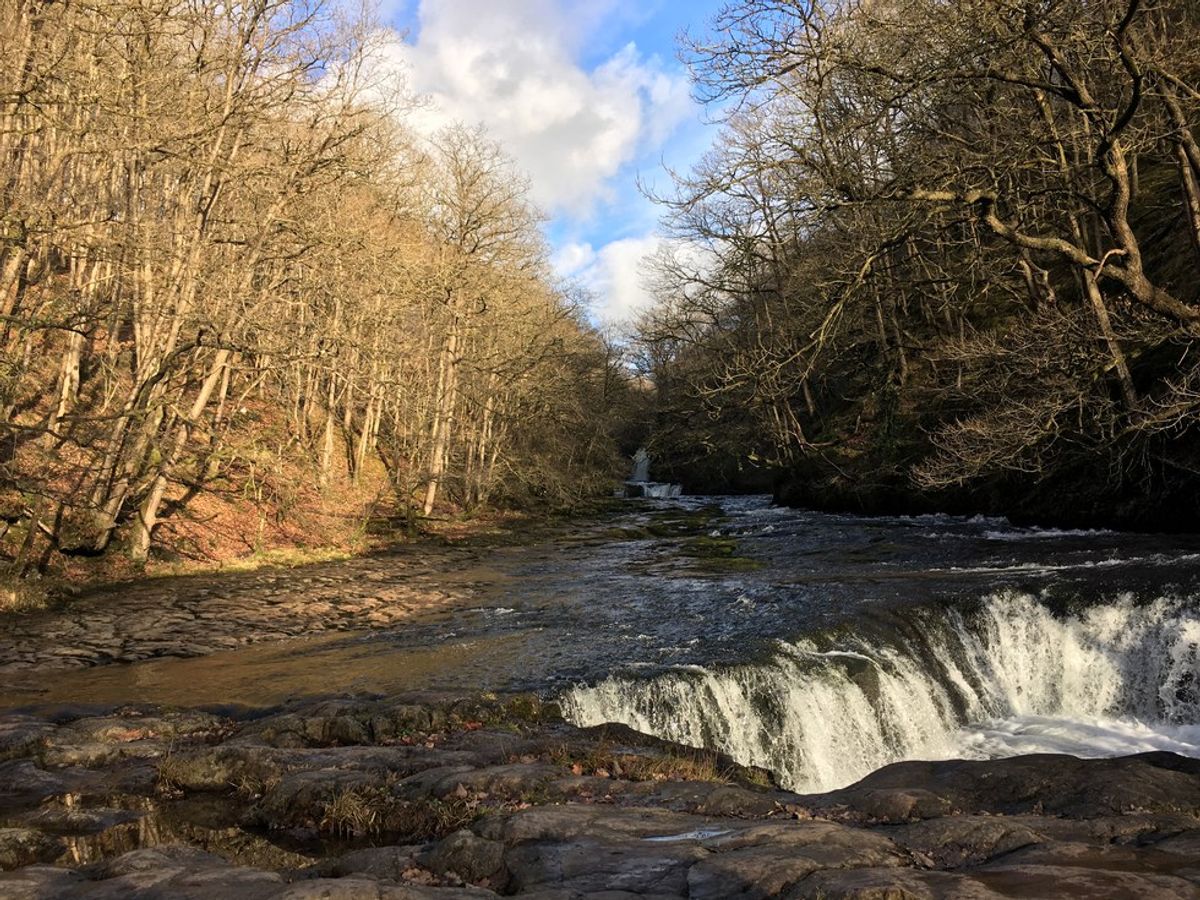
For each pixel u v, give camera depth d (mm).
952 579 14953
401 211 28234
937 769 7664
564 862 4918
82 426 20859
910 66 15062
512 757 7941
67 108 16969
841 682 10891
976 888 4203
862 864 4824
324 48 20047
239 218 20766
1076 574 14062
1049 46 13531
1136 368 19828
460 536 28906
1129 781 6812
